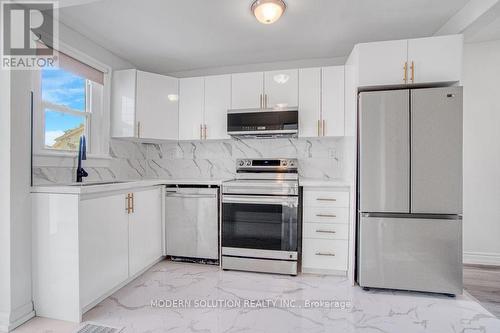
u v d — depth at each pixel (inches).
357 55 83.4
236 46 104.9
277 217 95.2
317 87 104.1
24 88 65.7
